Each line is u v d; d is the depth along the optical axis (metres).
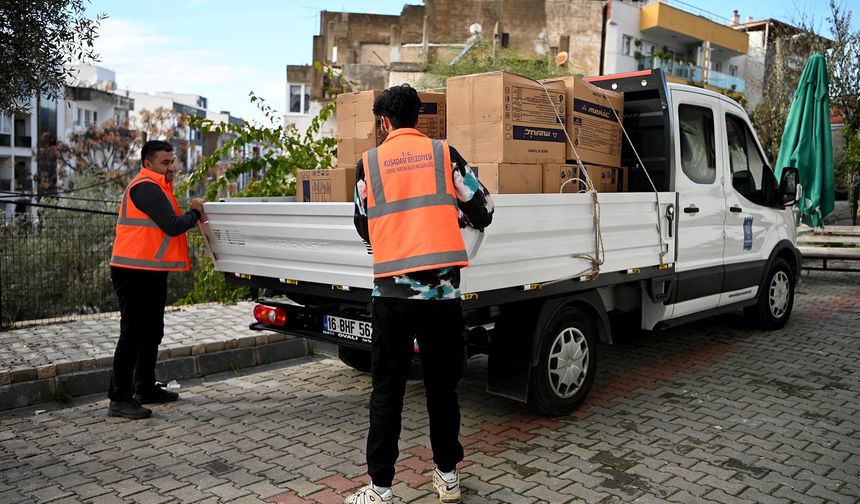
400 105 3.47
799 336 7.35
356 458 4.16
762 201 7.06
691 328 7.73
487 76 4.35
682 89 5.89
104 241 10.93
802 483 3.82
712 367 6.19
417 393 5.51
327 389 5.59
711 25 36.56
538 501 3.59
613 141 5.41
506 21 32.12
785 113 23.59
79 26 5.80
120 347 4.82
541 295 4.39
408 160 3.37
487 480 3.84
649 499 3.61
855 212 18.03
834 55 19.31
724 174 6.40
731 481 3.84
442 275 3.32
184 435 4.55
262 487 3.75
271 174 9.18
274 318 5.08
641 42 34.56
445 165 3.38
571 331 4.84
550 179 4.66
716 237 6.24
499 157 4.32
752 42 41.00
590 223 4.60
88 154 42.72
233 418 4.89
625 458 4.15
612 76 5.82
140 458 4.16
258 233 4.74
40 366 5.29
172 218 4.81
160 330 5.05
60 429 4.66
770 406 5.14
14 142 40.72
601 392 5.48
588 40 32.44
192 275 10.83
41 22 5.60
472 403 5.22
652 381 5.77
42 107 43.38
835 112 19.30
